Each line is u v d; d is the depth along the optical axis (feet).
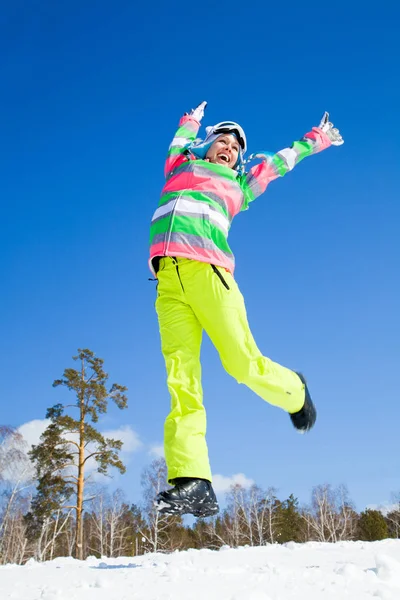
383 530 116.88
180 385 8.41
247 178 10.54
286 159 10.90
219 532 117.70
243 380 8.63
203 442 8.09
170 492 7.54
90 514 117.70
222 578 6.72
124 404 65.46
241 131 10.94
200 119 11.98
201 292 8.70
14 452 59.00
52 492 59.82
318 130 11.59
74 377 64.03
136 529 115.44
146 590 6.08
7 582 7.73
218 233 9.14
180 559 11.03
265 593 5.46
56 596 5.84
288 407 8.75
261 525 106.32
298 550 11.71
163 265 9.11
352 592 5.49
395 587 5.75
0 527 72.43
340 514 116.26
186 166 10.04
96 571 8.95
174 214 9.15
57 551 104.99
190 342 8.82
